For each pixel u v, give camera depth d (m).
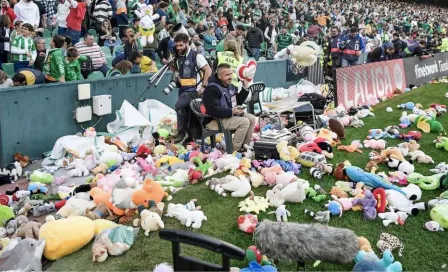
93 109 7.45
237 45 7.27
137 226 4.27
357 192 4.85
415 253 3.85
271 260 3.55
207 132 6.48
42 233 3.92
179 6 16.52
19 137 6.47
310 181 5.35
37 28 10.35
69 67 7.44
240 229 4.18
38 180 5.66
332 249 3.24
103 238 3.88
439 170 5.71
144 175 5.76
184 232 2.26
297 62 9.96
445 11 63.09
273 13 21.39
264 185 5.23
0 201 4.95
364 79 10.25
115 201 4.56
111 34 12.38
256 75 11.07
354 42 12.09
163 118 8.02
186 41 6.93
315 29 19.05
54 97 6.86
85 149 6.66
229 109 6.27
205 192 5.06
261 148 5.96
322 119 7.73
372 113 9.20
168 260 3.74
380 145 6.72
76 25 10.84
